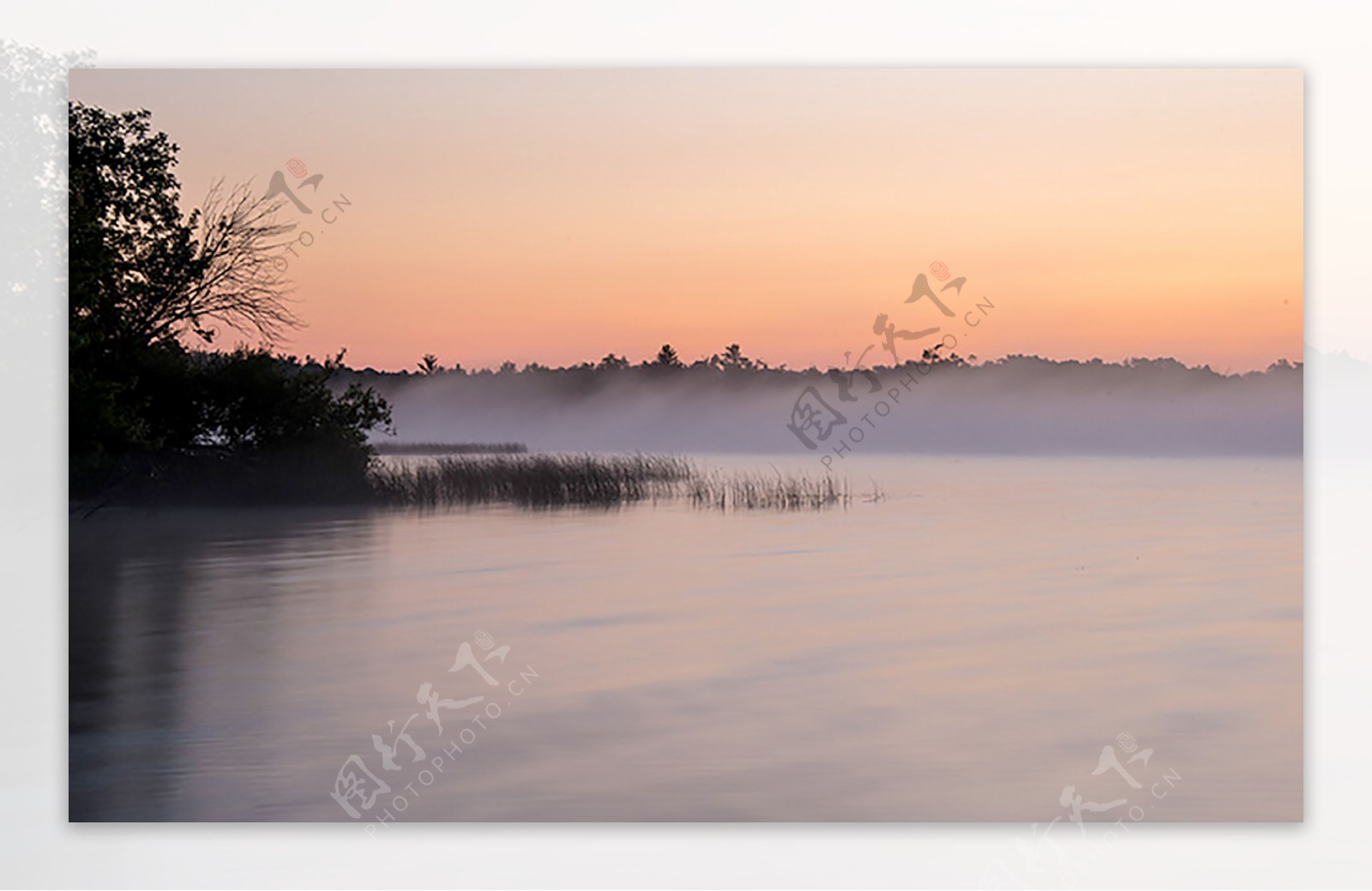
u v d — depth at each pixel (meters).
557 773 5.04
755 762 5.14
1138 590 8.40
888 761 5.16
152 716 5.67
